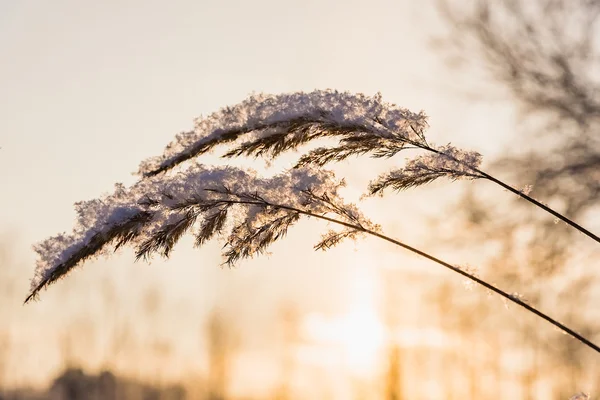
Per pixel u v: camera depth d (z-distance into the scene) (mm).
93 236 2797
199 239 2953
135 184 2990
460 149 3023
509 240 6926
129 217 2830
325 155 3018
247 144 2879
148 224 2871
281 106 2916
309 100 2939
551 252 6762
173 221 2895
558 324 2689
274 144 2906
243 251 2979
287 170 3051
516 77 7328
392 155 2980
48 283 2791
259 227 2979
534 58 7348
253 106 2930
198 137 2891
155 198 2904
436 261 2895
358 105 2965
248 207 2973
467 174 2973
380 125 2924
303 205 2982
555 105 7137
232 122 2885
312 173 3018
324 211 2986
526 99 7277
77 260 2793
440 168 2971
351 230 2975
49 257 2848
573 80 7152
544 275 6789
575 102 7117
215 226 2947
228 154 2900
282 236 2986
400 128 2945
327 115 2867
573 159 6957
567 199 6867
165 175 3000
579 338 2654
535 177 6957
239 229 2975
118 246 2854
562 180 6898
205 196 2918
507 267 6852
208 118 2920
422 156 3014
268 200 2969
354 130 2867
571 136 7059
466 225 7098
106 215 2898
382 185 3010
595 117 7031
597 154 6887
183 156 2826
